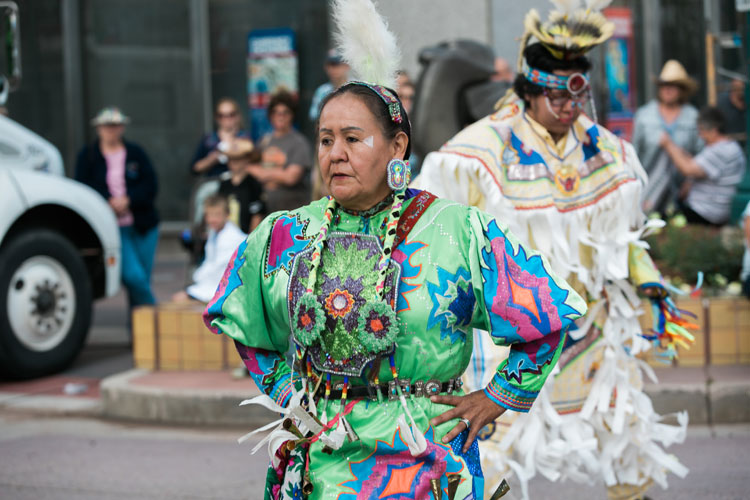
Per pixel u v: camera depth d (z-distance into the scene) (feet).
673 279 29.04
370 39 10.62
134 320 29.30
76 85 63.05
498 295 9.72
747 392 23.53
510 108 14.99
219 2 61.82
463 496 9.77
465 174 14.48
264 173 33.88
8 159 33.09
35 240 31.01
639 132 37.78
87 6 63.10
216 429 25.26
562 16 14.61
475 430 9.84
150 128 63.57
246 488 20.26
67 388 29.27
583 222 14.82
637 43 54.54
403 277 9.59
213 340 28.43
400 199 9.76
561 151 14.93
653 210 37.42
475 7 39.78
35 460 22.84
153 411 26.12
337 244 9.79
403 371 9.66
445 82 29.30
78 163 36.29
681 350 25.88
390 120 9.68
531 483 20.21
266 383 10.44
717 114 36.01
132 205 36.17
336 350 9.61
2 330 30.12
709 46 43.93
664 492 19.03
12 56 33.22
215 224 29.35
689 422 23.57
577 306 9.77
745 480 19.53
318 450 9.91
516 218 14.43
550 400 14.76
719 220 35.83
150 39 63.05
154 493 20.04
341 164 9.62
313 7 59.52
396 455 9.66
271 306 10.25
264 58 60.39
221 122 37.32
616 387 15.16
